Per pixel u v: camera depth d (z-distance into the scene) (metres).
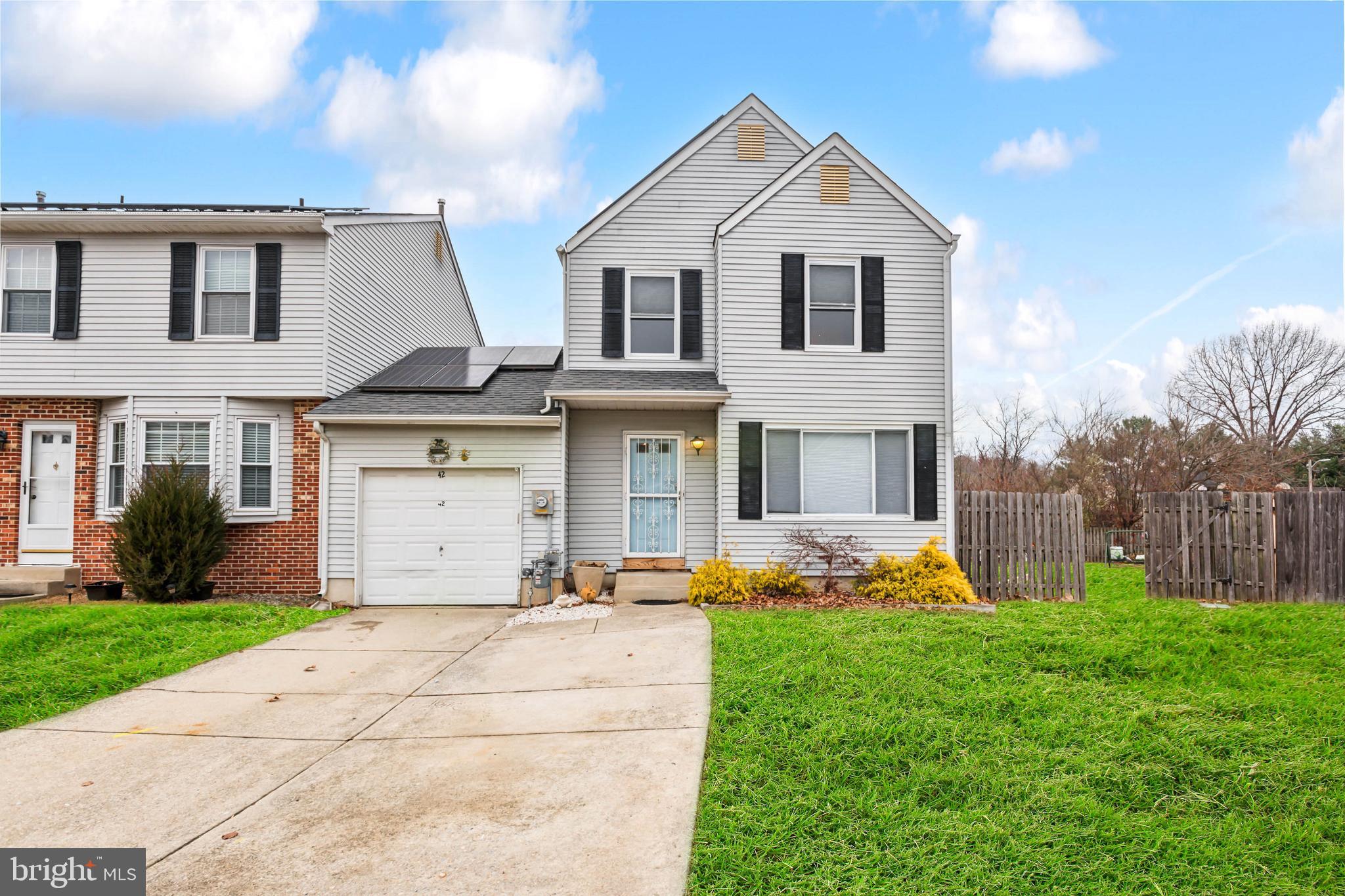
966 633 8.51
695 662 7.78
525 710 6.54
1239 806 4.76
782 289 12.54
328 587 12.34
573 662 8.14
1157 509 12.56
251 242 12.89
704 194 13.62
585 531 13.02
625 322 13.33
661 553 13.08
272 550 12.56
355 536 12.37
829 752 5.24
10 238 12.82
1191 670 7.48
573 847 4.03
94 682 7.31
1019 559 12.40
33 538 12.95
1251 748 5.49
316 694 7.18
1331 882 3.91
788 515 12.35
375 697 7.06
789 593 11.69
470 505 12.51
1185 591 12.36
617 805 4.52
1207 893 3.77
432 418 12.16
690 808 4.47
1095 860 4.04
